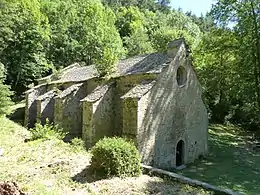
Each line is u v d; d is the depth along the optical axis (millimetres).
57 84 29031
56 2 52094
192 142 20641
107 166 11586
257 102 28375
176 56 19266
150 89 17094
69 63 48812
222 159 21391
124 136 16953
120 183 10961
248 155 23234
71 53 48781
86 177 11367
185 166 19156
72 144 17250
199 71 34250
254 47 26359
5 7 34500
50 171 11727
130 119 16781
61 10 49875
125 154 11977
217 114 38781
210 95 38500
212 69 32719
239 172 18047
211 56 33031
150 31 72688
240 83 28797
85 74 26391
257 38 25844
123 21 71625
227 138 30125
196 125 21172
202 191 10609
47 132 17891
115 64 21781
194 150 20844
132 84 19062
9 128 22062
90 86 23219
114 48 49281
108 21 55219
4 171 11445
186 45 20188
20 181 10234
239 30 27016
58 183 10477
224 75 31188
